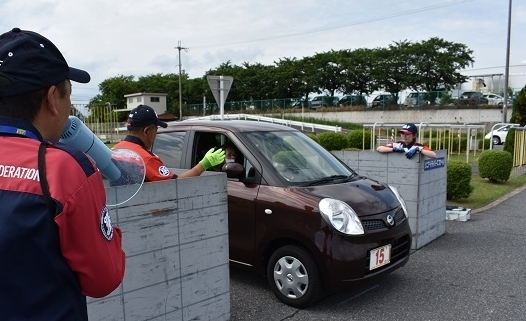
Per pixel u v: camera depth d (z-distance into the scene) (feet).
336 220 12.02
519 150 42.42
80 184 3.97
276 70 190.39
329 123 124.16
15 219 3.62
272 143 14.90
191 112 185.37
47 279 3.76
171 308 9.87
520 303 13.01
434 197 19.75
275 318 12.09
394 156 18.79
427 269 16.02
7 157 3.86
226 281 11.06
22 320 3.65
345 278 11.98
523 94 71.77
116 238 4.61
